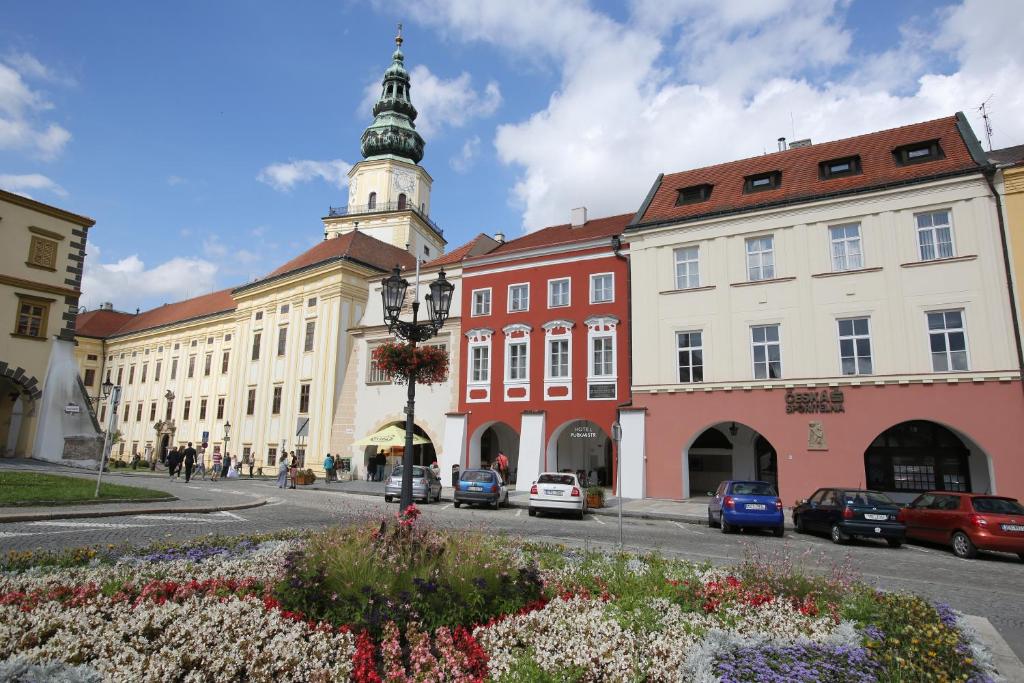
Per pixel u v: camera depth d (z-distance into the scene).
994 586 11.48
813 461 23.78
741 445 29.27
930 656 5.45
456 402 34.69
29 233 32.81
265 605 5.98
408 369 14.77
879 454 24.58
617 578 8.16
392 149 58.69
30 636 4.98
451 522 18.16
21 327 32.19
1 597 6.19
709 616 6.66
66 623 5.32
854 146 27.97
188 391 58.50
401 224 55.62
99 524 14.16
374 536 7.08
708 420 26.08
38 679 4.26
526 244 36.47
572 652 5.26
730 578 8.04
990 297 21.98
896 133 27.47
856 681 4.84
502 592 6.56
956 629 6.61
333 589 5.97
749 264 26.56
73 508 16.28
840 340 24.27
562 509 21.33
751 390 25.41
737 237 26.84
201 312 60.97
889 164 25.53
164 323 63.91
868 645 5.61
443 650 5.21
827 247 24.98
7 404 33.84
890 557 14.80
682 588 7.56
